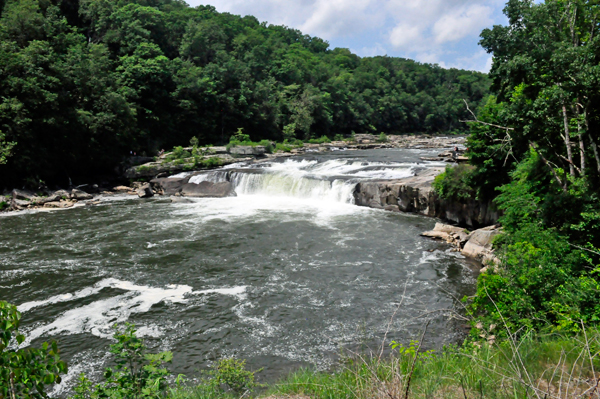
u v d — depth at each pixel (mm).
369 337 13570
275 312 15719
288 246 23875
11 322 4438
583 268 11977
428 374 6203
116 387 6602
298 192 38969
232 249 23484
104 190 44469
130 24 69688
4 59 40875
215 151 56562
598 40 13164
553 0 14898
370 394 5320
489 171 23625
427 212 30688
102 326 14797
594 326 8688
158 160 52219
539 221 15156
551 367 6117
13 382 4316
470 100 170000
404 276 19062
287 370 11891
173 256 22391
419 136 128000
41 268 20672
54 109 42656
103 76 52250
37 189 40438
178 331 14375
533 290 11078
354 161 46594
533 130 14641
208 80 72688
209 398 7844
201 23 89812
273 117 84312
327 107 104562
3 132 38906
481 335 10828
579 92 13070
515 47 14602
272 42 135875
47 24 53312
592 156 15617
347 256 22016
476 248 21625
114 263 21359
